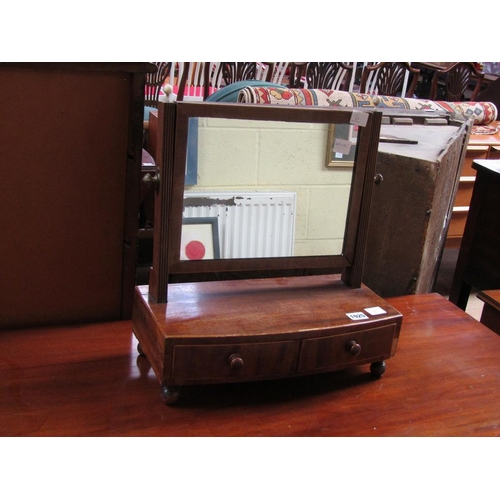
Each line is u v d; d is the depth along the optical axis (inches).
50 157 42.9
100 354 44.2
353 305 42.9
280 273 47.1
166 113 35.9
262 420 38.8
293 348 38.9
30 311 46.8
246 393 41.1
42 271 45.9
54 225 44.8
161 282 39.9
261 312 40.5
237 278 46.1
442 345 49.3
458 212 112.6
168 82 145.9
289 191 41.2
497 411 41.6
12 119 41.0
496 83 154.6
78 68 40.7
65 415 37.6
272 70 141.5
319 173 41.8
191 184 38.4
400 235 56.6
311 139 40.4
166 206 37.9
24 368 41.8
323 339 39.6
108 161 44.4
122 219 46.5
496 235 82.2
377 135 42.1
